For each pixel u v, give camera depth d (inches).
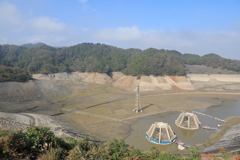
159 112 2536.9
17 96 2883.9
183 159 823.1
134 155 729.6
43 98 3125.0
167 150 1428.4
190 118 1956.2
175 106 2878.9
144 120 2185.0
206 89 4493.1
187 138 1683.1
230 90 4431.6
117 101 3189.0
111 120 2153.1
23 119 1833.2
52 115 2303.2
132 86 4626.0
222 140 1581.0
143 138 1660.9
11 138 539.2
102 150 678.5
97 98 3410.4
